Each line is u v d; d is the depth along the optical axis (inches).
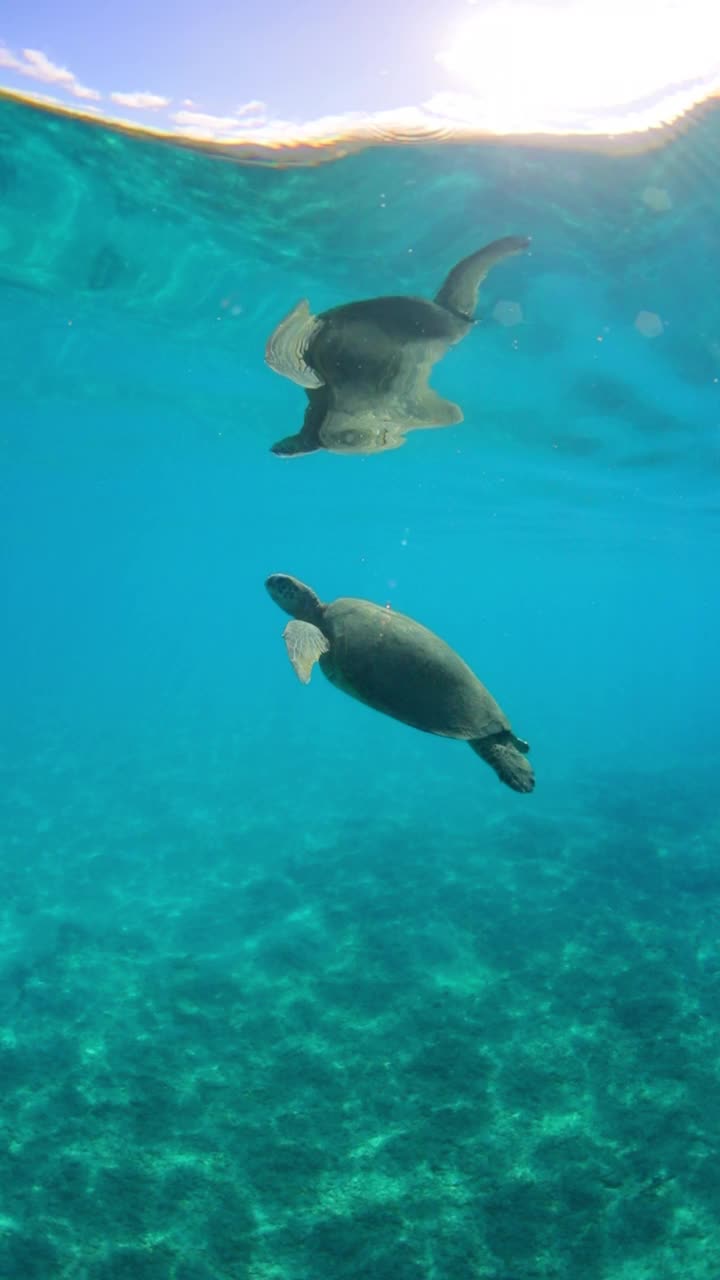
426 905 536.4
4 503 1911.9
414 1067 354.6
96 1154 300.5
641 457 839.7
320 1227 268.7
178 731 1249.4
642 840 680.4
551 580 2623.0
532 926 501.4
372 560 2583.7
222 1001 414.3
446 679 163.5
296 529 1959.9
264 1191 283.9
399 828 723.4
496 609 4618.6
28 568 4562.0
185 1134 312.5
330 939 486.6
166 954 471.8
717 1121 315.9
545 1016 395.2
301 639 154.9
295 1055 364.8
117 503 1803.6
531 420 727.1
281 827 732.7
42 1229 265.0
